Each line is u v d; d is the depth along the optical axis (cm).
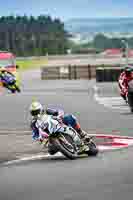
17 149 4366
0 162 3822
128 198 2678
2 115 7106
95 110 7475
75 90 12038
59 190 2902
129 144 4525
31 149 4350
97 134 5172
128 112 7150
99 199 2673
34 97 10206
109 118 6494
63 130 3825
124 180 3086
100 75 16175
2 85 11881
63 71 19450
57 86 13950
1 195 2830
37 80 18362
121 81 7731
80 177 3216
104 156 3919
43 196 2778
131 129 5491
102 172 3334
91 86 13650
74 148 3856
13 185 3062
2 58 15338
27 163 3747
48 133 3812
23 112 7450
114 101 8944
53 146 3897
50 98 9838
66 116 3938
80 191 2861
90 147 3950
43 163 3725
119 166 3506
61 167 3553
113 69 16138
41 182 3119
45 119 3803
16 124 6141
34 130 3850
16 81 11838
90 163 3656
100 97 9888
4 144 4641
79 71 19388
